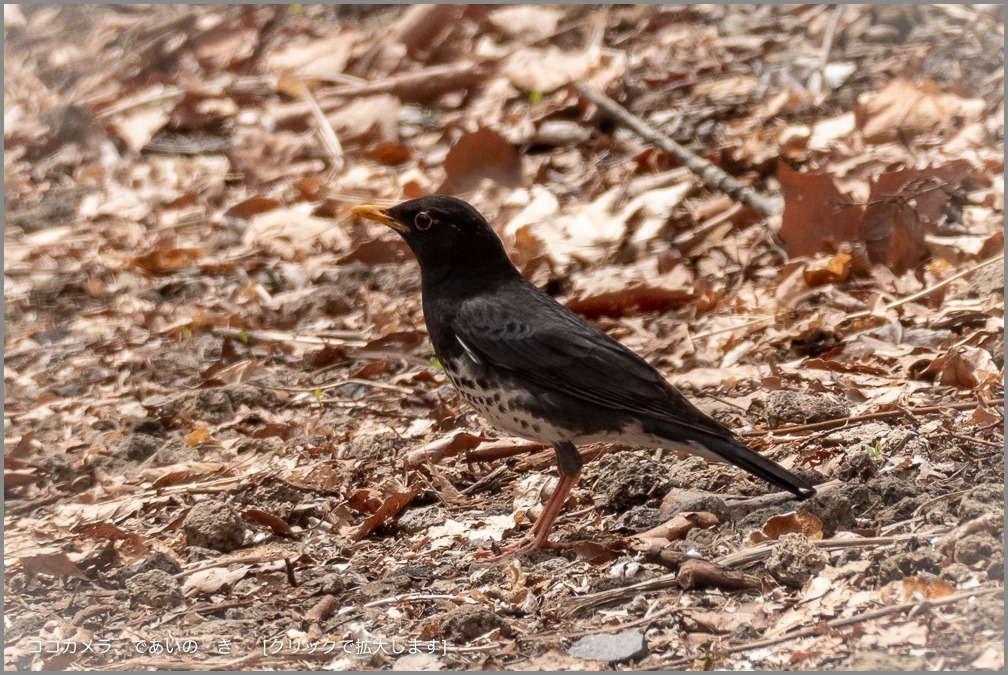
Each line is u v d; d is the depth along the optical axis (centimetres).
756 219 1448
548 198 1522
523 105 1819
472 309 916
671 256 1362
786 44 1866
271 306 1460
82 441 1168
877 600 724
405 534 934
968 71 1680
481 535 916
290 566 845
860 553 778
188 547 919
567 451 898
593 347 877
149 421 1181
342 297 1459
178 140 1953
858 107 1568
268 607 814
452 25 2014
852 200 1303
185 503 1008
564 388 882
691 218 1472
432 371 1241
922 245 1278
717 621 731
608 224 1462
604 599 773
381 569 868
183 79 2081
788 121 1652
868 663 664
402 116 1886
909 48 1775
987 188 1391
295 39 2147
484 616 755
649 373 867
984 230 1305
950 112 1548
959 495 830
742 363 1169
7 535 974
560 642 728
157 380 1328
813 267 1278
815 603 733
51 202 1802
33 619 812
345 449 1089
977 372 1024
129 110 1992
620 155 1641
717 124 1678
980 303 1158
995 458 888
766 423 1034
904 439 930
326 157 1814
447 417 1120
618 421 873
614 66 1814
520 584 807
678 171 1570
